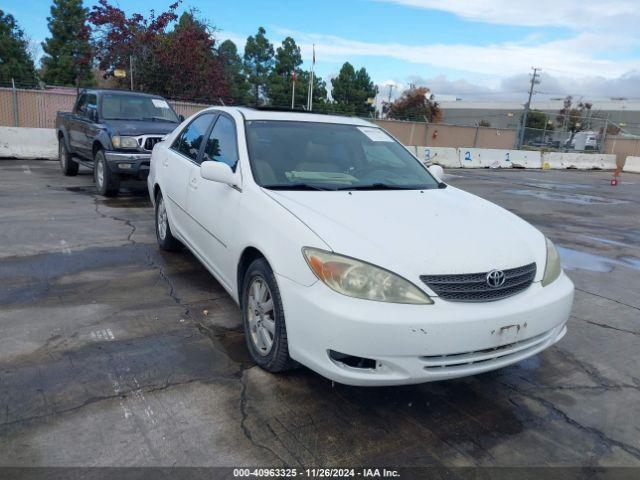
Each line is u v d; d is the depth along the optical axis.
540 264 3.32
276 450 2.75
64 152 11.24
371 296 2.80
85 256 5.74
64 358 3.52
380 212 3.40
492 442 2.94
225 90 24.66
